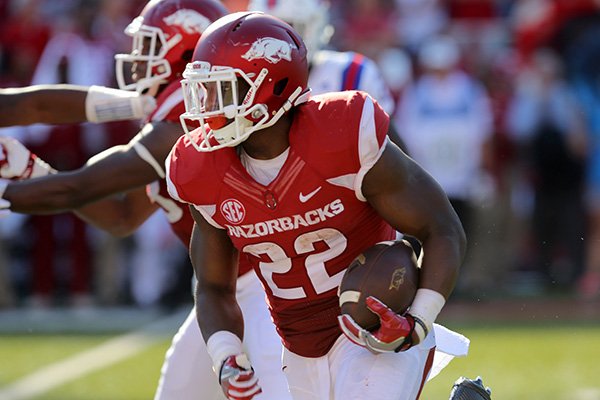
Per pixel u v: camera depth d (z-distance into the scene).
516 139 30.50
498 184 30.34
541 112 30.58
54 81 28.94
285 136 10.80
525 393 20.31
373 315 10.73
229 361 11.20
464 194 29.59
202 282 11.75
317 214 10.82
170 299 29.78
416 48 31.19
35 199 12.84
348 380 11.20
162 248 29.66
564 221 30.98
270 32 10.80
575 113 30.70
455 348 12.14
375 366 11.12
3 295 29.97
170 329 27.28
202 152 10.98
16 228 29.89
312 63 15.14
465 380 12.42
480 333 26.19
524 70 30.89
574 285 31.05
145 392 20.73
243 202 10.88
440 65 29.61
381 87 15.25
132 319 28.67
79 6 30.38
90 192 12.95
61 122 14.20
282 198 10.75
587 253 30.98
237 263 11.88
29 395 20.70
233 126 10.68
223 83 10.70
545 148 30.55
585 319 27.64
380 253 10.95
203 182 10.97
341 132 10.58
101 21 29.80
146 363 23.45
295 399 12.05
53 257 30.14
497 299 30.23
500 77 30.80
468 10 32.41
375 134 10.60
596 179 30.86
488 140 30.11
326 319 11.51
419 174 10.88
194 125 12.89
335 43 31.31
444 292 10.73
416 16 32.28
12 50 30.62
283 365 12.09
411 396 11.33
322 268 11.25
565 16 31.30
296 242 11.04
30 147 28.77
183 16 13.63
